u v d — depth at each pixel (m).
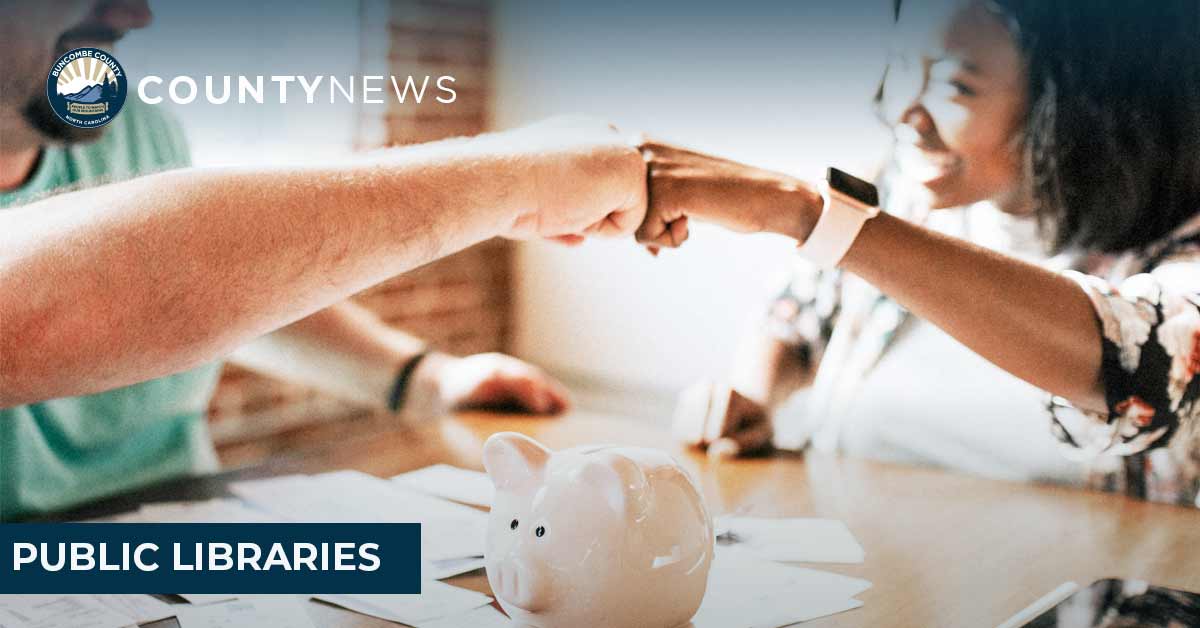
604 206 1.03
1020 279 1.03
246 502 1.11
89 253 0.76
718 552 0.97
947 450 1.49
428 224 0.87
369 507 1.09
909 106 1.46
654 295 2.97
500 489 0.76
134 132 1.43
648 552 0.71
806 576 0.91
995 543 1.00
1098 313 1.04
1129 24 1.29
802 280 1.56
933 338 1.51
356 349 1.48
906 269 1.03
